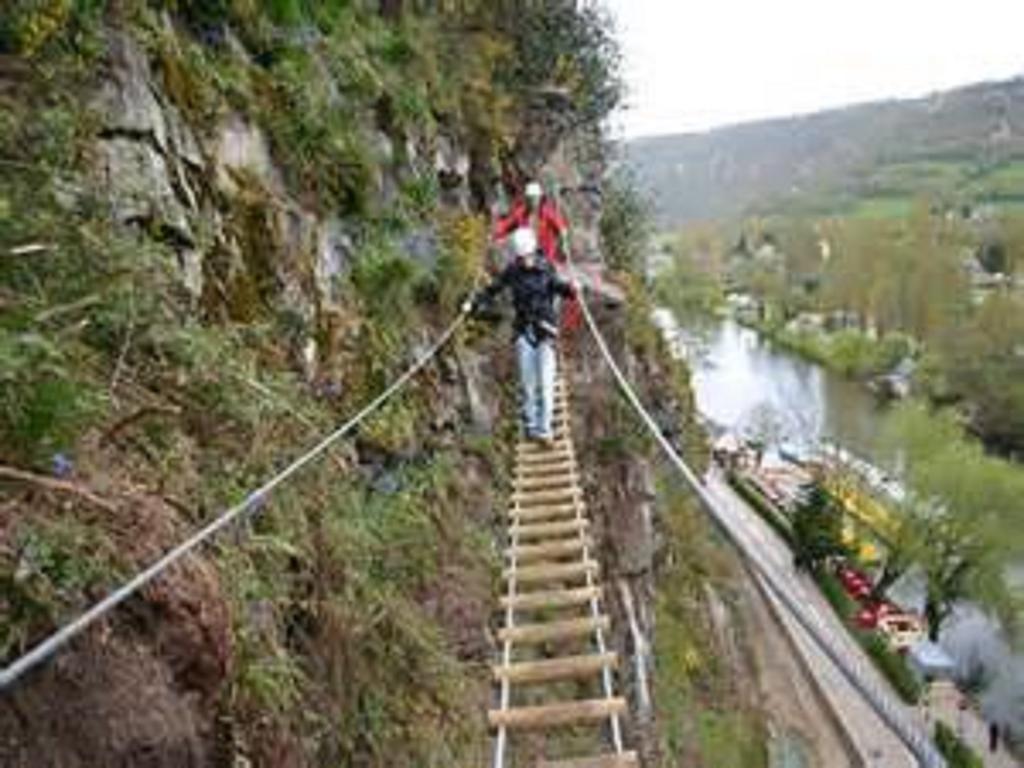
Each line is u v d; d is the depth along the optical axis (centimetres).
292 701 416
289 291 657
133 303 449
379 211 908
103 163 495
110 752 303
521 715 604
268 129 706
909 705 3469
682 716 1488
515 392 1245
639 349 2078
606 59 2322
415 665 573
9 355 349
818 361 9250
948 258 7850
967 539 4041
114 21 535
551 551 865
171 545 360
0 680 231
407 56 1192
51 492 337
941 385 6612
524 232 1134
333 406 677
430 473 816
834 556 4406
